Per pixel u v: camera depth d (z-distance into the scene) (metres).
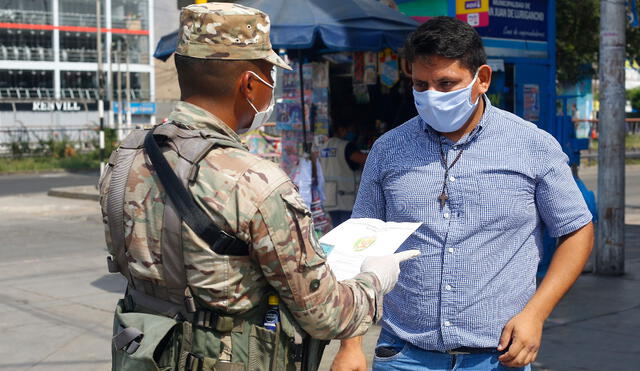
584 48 20.28
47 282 8.15
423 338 2.43
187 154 1.81
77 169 30.61
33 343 5.80
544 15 7.55
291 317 1.86
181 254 1.80
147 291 1.88
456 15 7.09
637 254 9.10
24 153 34.94
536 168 2.38
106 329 6.20
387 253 2.17
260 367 1.84
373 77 7.14
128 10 50.38
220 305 1.80
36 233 12.19
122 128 35.75
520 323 2.32
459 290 2.38
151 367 1.78
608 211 7.58
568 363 4.98
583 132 31.22
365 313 1.96
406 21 6.93
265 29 1.92
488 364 2.39
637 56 20.25
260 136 7.91
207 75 1.89
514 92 7.35
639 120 32.78
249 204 1.76
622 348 5.26
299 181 6.70
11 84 48.62
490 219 2.37
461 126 2.40
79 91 49.66
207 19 1.87
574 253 2.39
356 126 7.21
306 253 1.81
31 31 48.06
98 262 9.38
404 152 2.50
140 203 1.85
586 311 6.23
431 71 2.34
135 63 50.12
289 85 7.45
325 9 6.64
